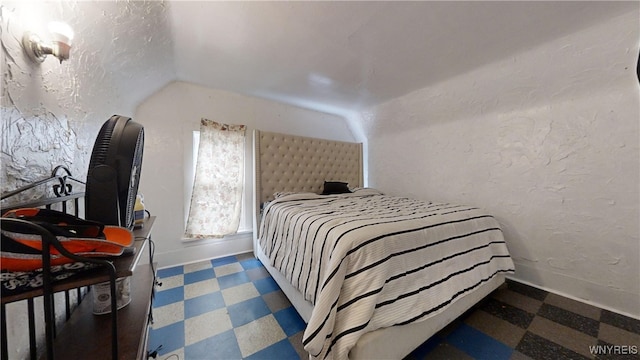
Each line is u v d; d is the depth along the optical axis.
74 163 1.08
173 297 1.79
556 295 1.79
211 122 2.59
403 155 3.13
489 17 1.39
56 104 0.91
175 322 1.48
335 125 3.69
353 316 0.94
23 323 0.71
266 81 2.41
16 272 0.51
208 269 2.32
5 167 0.63
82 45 1.06
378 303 1.00
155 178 2.33
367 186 3.77
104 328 0.81
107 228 0.68
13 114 0.67
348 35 1.61
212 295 1.82
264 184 2.77
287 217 1.77
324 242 1.21
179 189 2.45
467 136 2.40
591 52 1.48
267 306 1.67
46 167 0.85
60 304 0.90
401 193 3.18
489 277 1.53
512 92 1.95
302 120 3.31
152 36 1.51
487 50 1.73
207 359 1.20
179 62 2.03
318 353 0.89
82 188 1.16
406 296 1.09
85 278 0.56
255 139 2.71
